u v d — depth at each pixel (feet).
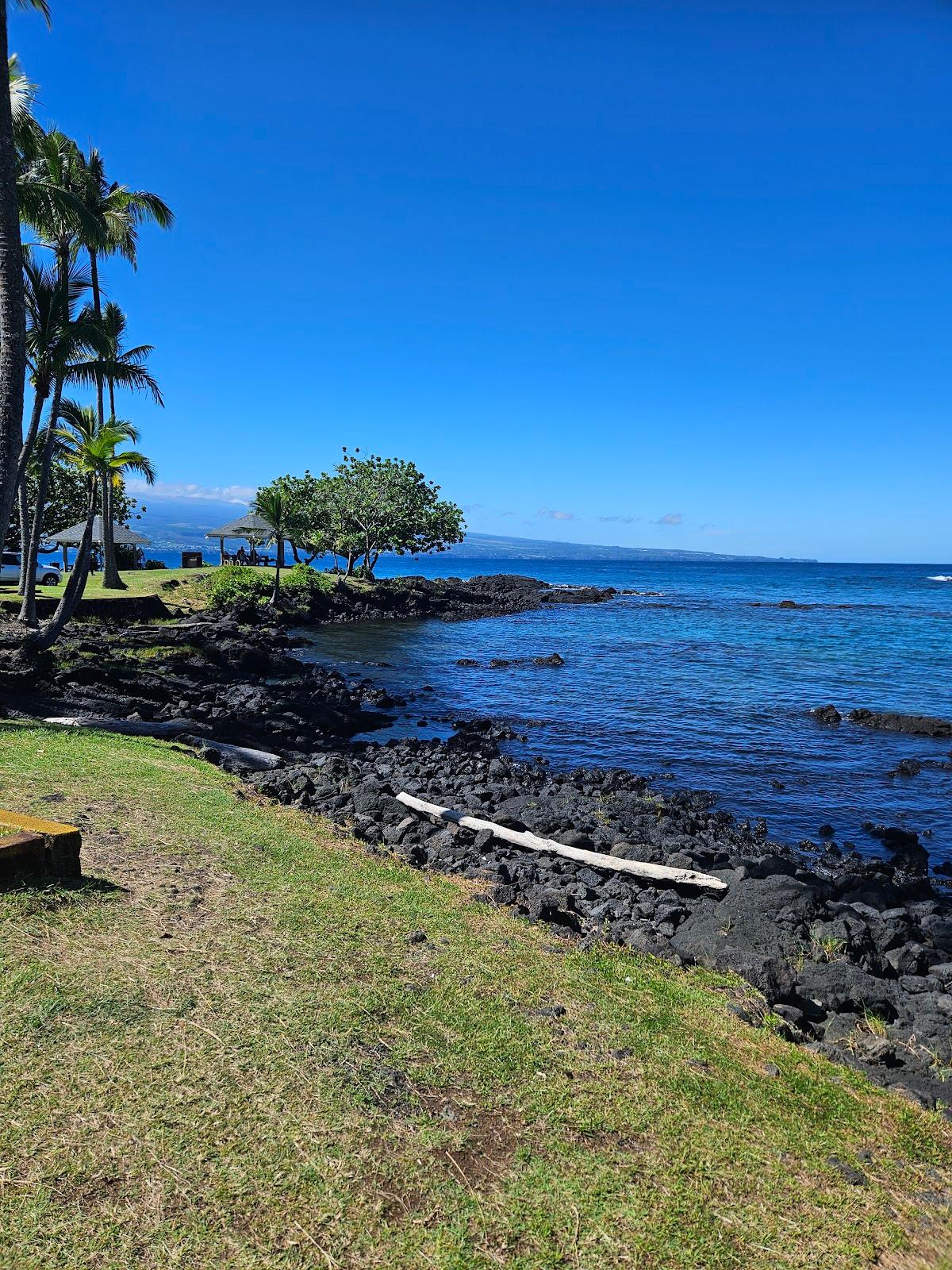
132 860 24.30
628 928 27.25
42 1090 13.34
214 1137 12.75
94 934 18.80
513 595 260.01
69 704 56.49
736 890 29.37
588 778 57.06
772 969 22.86
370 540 225.97
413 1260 11.01
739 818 50.83
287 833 30.27
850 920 26.96
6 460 42.19
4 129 41.42
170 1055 14.61
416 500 228.43
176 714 61.36
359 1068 15.01
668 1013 19.75
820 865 41.81
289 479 225.76
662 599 287.48
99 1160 12.03
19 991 15.97
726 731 75.56
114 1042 14.78
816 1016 22.16
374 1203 11.93
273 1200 11.73
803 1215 13.06
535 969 20.76
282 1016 16.30
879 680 106.42
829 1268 11.96
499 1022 17.46
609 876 34.40
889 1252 12.58
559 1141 13.87
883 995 22.67
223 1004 16.49
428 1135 13.50
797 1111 16.29
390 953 20.16
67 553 176.86
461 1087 15.03
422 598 205.87
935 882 41.16
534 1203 12.34
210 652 92.94
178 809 30.63
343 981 18.20
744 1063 18.01
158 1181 11.79
